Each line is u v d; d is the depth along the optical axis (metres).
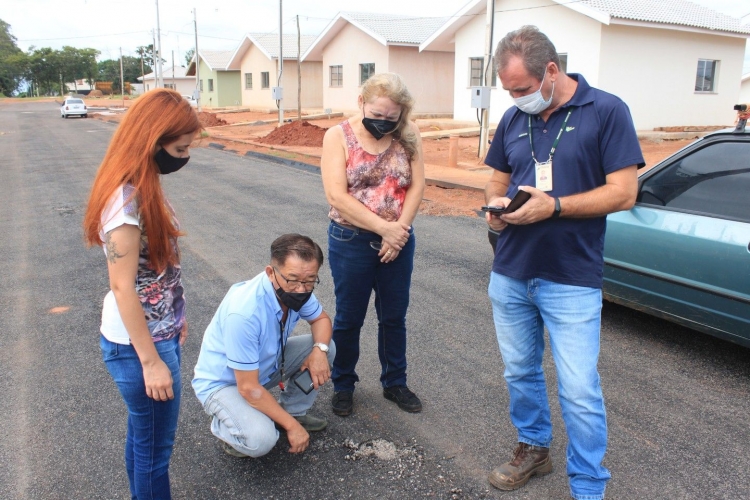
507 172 2.81
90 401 3.58
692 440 3.13
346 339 3.32
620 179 2.32
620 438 3.16
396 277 3.25
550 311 2.52
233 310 2.66
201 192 10.60
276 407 2.78
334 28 28.56
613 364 3.98
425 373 3.90
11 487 2.81
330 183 3.01
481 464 2.96
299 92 26.02
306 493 2.76
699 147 4.11
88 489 2.80
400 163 3.05
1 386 3.76
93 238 2.08
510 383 2.79
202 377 2.86
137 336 2.06
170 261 2.17
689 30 18.53
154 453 2.33
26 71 100.38
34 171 13.62
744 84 31.58
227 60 43.22
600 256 2.49
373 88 2.84
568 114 2.40
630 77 18.23
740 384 3.71
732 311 3.66
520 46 2.30
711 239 3.75
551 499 2.71
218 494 2.76
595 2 17.91
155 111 1.98
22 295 5.41
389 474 2.89
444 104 27.80
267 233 7.59
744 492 2.73
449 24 21.55
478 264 6.28
